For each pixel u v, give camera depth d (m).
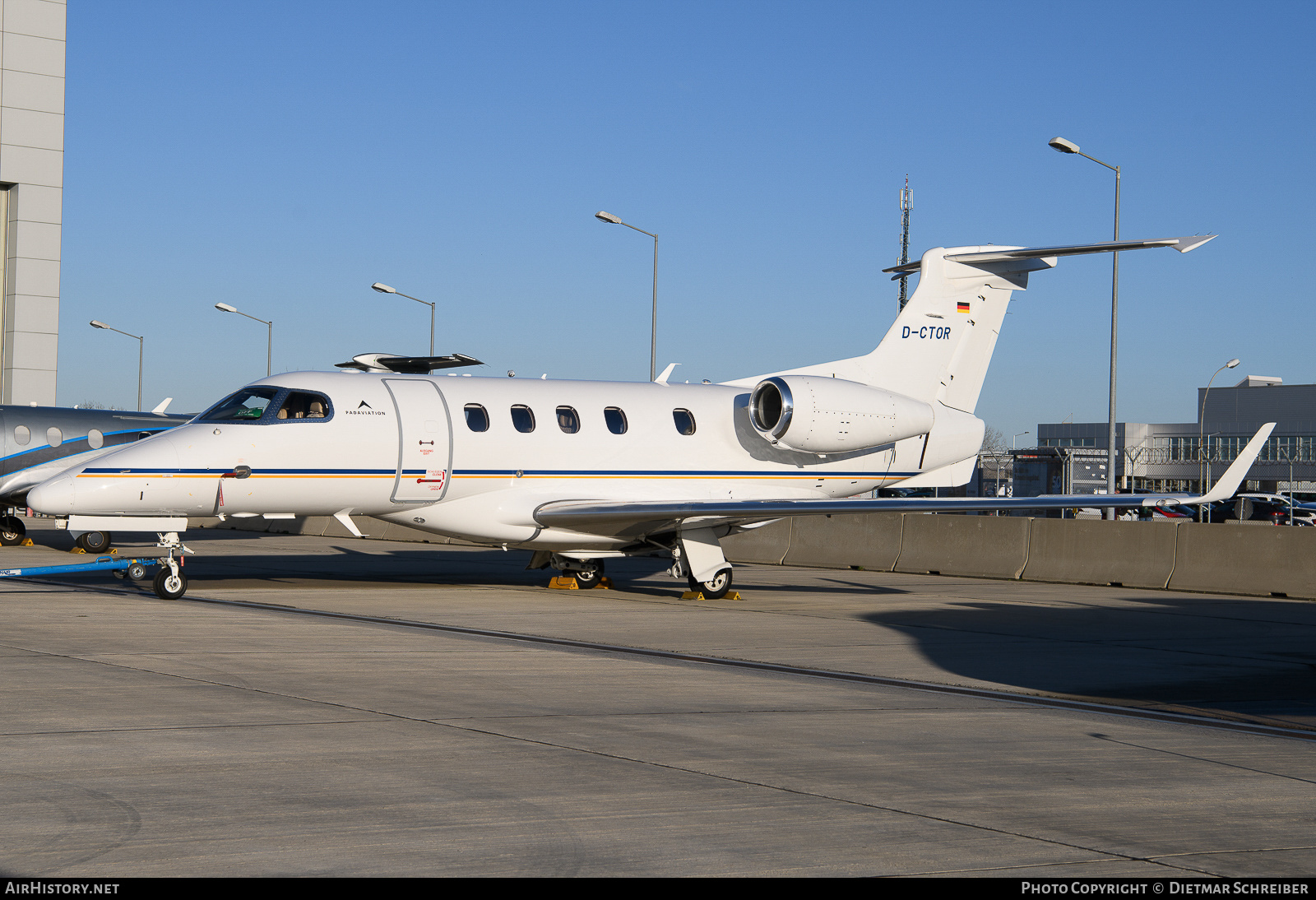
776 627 15.52
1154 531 23.03
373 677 10.67
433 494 18.62
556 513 18.52
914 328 21.41
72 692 9.56
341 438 17.89
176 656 11.56
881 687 11.13
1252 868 5.79
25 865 5.45
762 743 8.36
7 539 30.14
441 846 5.85
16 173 47.19
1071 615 18.02
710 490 20.58
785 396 19.73
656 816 6.43
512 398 19.36
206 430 17.39
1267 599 20.98
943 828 6.33
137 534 34.78
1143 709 10.52
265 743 7.92
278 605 16.59
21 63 47.28
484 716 9.04
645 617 16.25
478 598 18.27
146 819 6.16
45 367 48.03
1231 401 99.12
